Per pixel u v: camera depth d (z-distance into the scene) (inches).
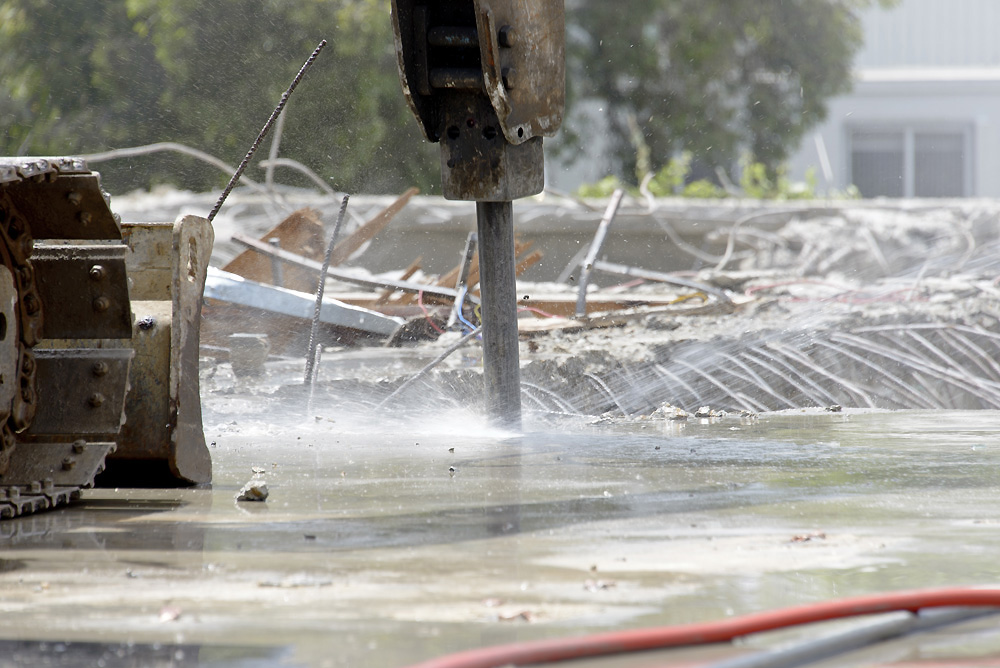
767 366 1040.2
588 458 649.6
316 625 320.2
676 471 597.9
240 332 1172.5
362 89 2659.9
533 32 705.6
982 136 3745.1
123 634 313.7
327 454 686.5
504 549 413.4
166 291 609.6
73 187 525.0
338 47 2657.5
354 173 2628.0
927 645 309.1
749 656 289.6
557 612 330.6
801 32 3243.1
